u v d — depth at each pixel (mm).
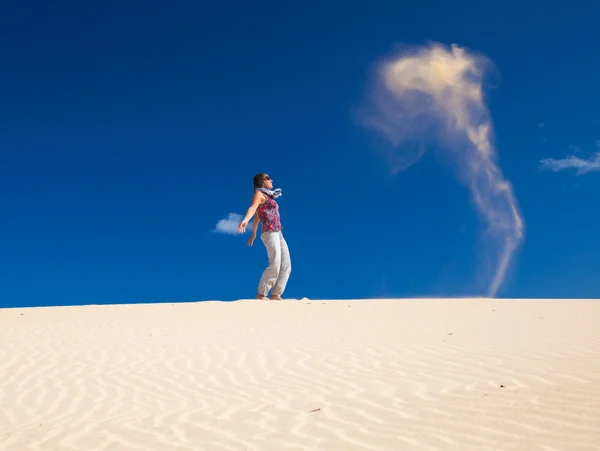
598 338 9648
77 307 15047
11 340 11297
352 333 11039
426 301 14680
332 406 7156
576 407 6383
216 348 10219
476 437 5941
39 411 7648
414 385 7727
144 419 7145
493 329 10906
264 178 15773
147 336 11320
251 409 7254
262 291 16031
